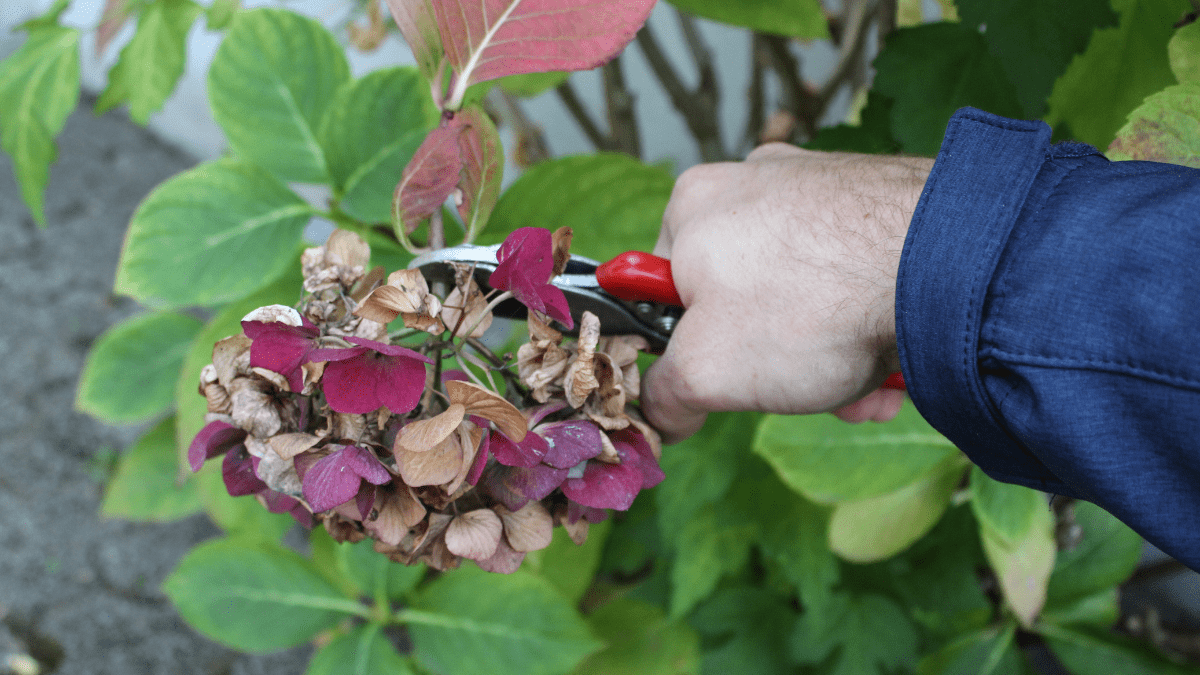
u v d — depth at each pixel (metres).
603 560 1.06
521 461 0.57
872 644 0.86
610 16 0.59
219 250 0.73
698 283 0.62
